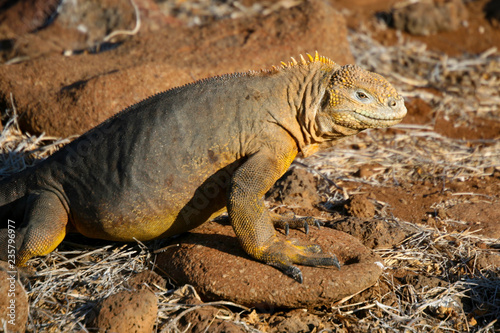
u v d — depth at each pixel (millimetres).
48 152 11031
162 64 12188
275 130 7586
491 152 12203
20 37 15977
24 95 11742
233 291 6980
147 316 6555
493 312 7375
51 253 8195
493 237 8930
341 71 7672
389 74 16531
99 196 7637
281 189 9953
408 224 9250
